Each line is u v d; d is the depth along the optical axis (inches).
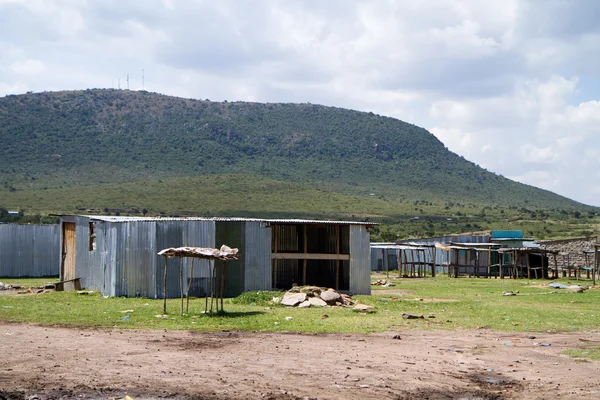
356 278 1427.2
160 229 1219.9
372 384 546.0
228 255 949.2
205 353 645.9
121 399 474.3
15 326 800.3
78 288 1393.9
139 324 838.5
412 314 968.9
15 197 6456.7
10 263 1831.9
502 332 860.0
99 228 1326.3
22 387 497.4
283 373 569.9
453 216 6929.1
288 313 983.0
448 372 602.5
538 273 2469.2
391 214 6737.2
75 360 594.2
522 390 545.6
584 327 911.7
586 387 555.5
